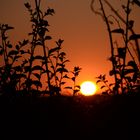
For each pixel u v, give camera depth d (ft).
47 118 15.51
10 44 19.15
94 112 14.83
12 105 17.16
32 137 14.14
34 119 15.56
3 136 14.29
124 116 12.74
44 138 13.92
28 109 16.66
